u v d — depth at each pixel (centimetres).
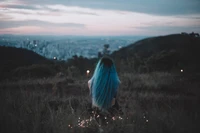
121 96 820
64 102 630
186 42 3822
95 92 383
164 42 6238
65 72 1528
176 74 1569
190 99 789
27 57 3409
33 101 489
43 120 385
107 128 347
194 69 1869
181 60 2105
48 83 1051
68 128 340
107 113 377
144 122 379
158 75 1462
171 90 1026
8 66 1769
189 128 362
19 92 587
